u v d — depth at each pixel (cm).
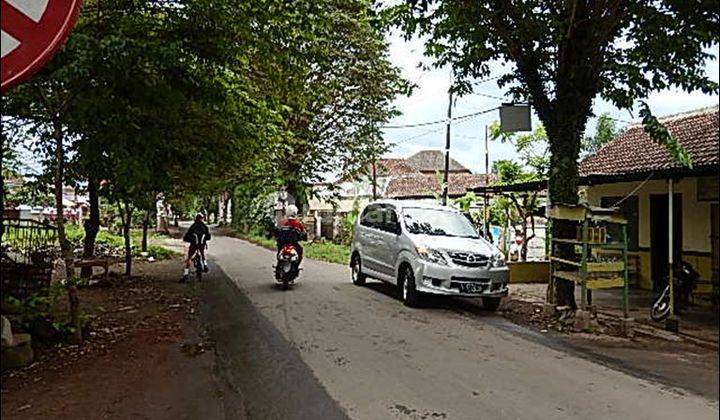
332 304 1266
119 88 898
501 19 1016
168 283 1600
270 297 1359
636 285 1509
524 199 1861
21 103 914
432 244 1221
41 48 183
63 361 770
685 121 1431
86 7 896
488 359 812
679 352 827
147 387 668
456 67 1186
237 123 1295
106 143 1069
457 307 1248
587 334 978
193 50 950
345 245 3080
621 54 1019
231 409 599
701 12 851
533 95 1123
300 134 2861
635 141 1661
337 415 583
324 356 821
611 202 1602
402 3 1044
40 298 892
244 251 2812
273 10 903
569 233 1114
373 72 2797
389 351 854
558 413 588
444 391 662
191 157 1310
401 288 1295
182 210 5019
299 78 1098
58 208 873
